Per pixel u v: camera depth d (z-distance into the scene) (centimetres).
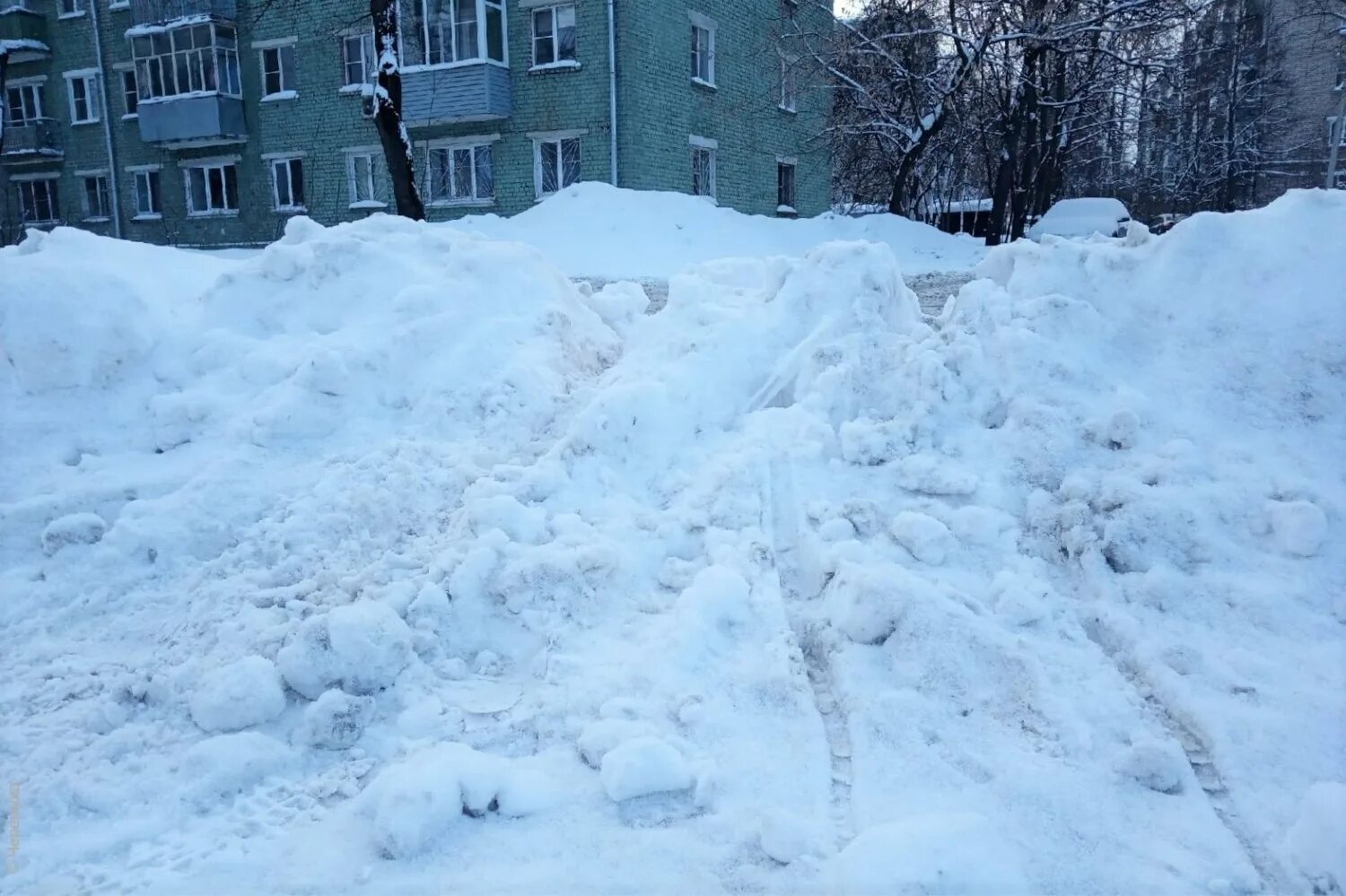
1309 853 224
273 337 506
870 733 276
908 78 2112
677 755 262
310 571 366
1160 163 3753
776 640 317
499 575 344
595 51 1888
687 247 1494
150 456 442
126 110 2662
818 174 2727
